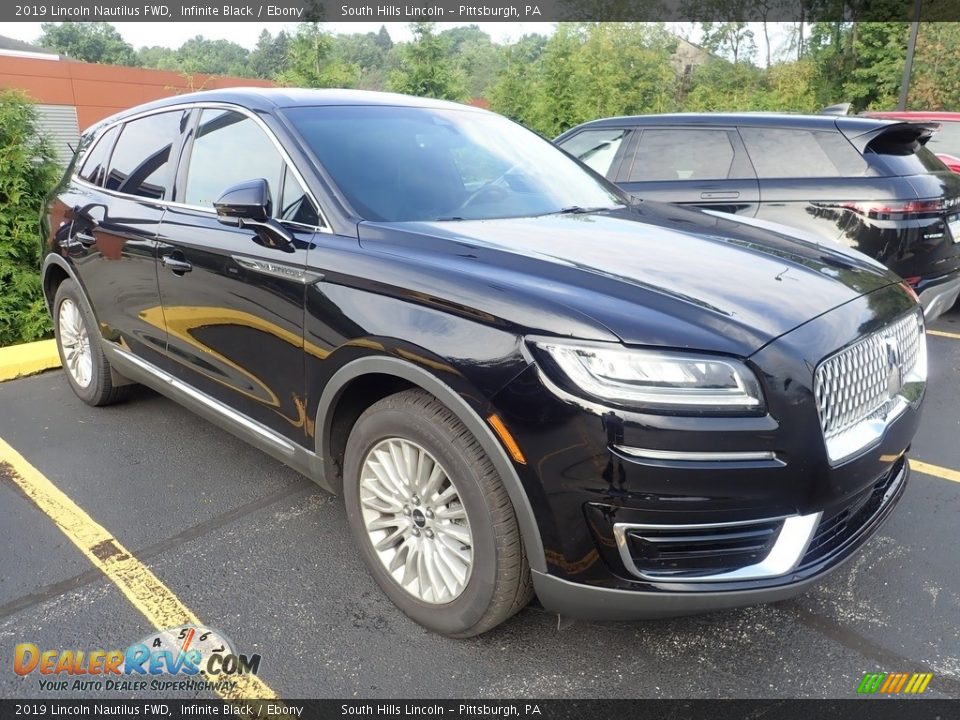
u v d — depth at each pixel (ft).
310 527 10.50
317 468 9.14
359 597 8.92
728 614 8.61
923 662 7.82
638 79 68.18
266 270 9.12
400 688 7.49
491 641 8.14
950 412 14.74
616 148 21.02
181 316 10.92
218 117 11.03
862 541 7.72
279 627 8.38
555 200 10.78
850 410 7.22
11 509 10.94
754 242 9.25
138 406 14.97
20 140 20.15
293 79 68.44
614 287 7.18
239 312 9.70
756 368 6.48
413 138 10.66
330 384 8.44
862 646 8.06
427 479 7.92
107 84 84.64
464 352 7.07
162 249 11.02
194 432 13.70
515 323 6.86
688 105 75.51
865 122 17.16
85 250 13.15
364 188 9.38
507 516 7.16
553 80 67.87
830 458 6.81
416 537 8.19
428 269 7.72
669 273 7.68
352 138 10.08
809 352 6.72
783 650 8.00
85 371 14.67
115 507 11.02
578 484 6.56
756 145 18.48
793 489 6.61
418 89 69.21
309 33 69.15
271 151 9.94
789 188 17.75
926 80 74.69
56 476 11.96
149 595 8.95
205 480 11.87
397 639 8.17
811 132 17.78
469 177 10.50
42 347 18.03
